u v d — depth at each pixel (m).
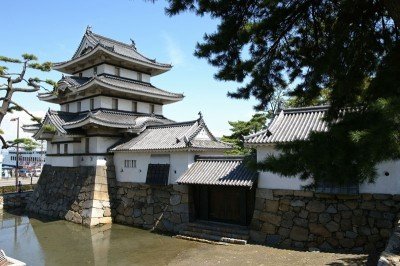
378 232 12.60
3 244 16.69
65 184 24.17
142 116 25.62
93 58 26.30
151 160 20.55
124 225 20.67
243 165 16.84
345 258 11.88
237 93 8.61
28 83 16.33
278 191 15.09
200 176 17.33
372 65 7.11
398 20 5.22
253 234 15.41
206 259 13.08
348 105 6.54
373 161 4.15
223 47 7.60
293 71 8.62
